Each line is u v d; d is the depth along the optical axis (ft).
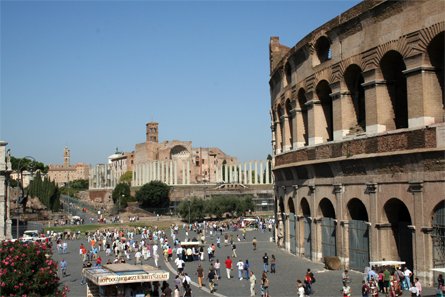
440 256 123.34
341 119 160.86
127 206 621.72
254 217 526.98
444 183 120.88
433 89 128.47
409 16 131.85
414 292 116.16
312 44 176.86
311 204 181.57
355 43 153.38
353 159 150.20
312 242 182.29
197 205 499.92
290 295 137.69
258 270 185.37
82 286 172.65
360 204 160.04
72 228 429.38
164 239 289.33
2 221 295.89
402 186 133.59
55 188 569.23
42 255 108.27
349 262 157.99
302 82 188.24
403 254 141.08
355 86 161.79
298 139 195.62
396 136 134.92
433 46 127.44
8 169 312.50
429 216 125.08
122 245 268.82
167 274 125.18
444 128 120.67
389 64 143.74
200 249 230.89
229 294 148.46
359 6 149.28
